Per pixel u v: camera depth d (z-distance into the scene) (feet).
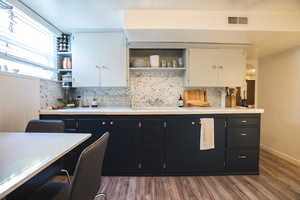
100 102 9.75
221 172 7.73
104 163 7.58
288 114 9.75
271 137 11.03
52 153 3.36
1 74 5.62
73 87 9.37
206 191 6.50
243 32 7.07
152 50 9.68
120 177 7.52
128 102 9.77
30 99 6.97
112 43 8.67
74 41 8.68
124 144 7.55
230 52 8.82
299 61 9.06
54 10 6.63
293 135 9.42
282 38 7.80
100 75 8.70
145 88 9.78
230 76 8.84
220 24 6.85
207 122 7.55
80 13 6.88
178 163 7.60
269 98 11.15
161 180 7.29
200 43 8.58
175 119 7.55
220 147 7.66
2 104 5.68
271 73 10.98
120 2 6.12
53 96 8.64
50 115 7.54
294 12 6.89
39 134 4.83
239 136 7.70
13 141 4.13
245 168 7.77
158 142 7.55
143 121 7.51
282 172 8.11
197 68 8.75
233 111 7.61
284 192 6.46
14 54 6.39
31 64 7.26
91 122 7.52
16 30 6.40
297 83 9.20
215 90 9.94
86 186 2.89
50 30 7.89
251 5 6.39
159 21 6.78
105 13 6.90
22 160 3.02
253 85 12.12
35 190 3.92
